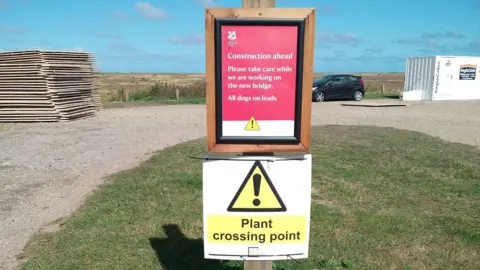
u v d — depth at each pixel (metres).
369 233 4.41
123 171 7.18
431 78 25.28
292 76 2.44
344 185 6.17
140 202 5.37
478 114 17.11
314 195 5.71
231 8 2.37
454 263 3.78
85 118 15.57
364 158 8.09
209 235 2.65
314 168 7.13
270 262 2.72
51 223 4.78
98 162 7.97
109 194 5.75
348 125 13.38
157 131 12.15
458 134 11.58
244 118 2.48
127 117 16.03
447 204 5.46
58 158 8.37
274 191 2.60
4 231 4.55
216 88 2.44
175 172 6.88
